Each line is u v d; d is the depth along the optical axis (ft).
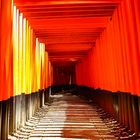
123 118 29.55
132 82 24.85
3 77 21.63
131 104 26.11
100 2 28.91
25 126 31.22
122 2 27.78
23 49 33.32
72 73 154.92
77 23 37.70
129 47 25.66
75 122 33.71
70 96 104.63
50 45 60.03
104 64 43.78
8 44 23.56
